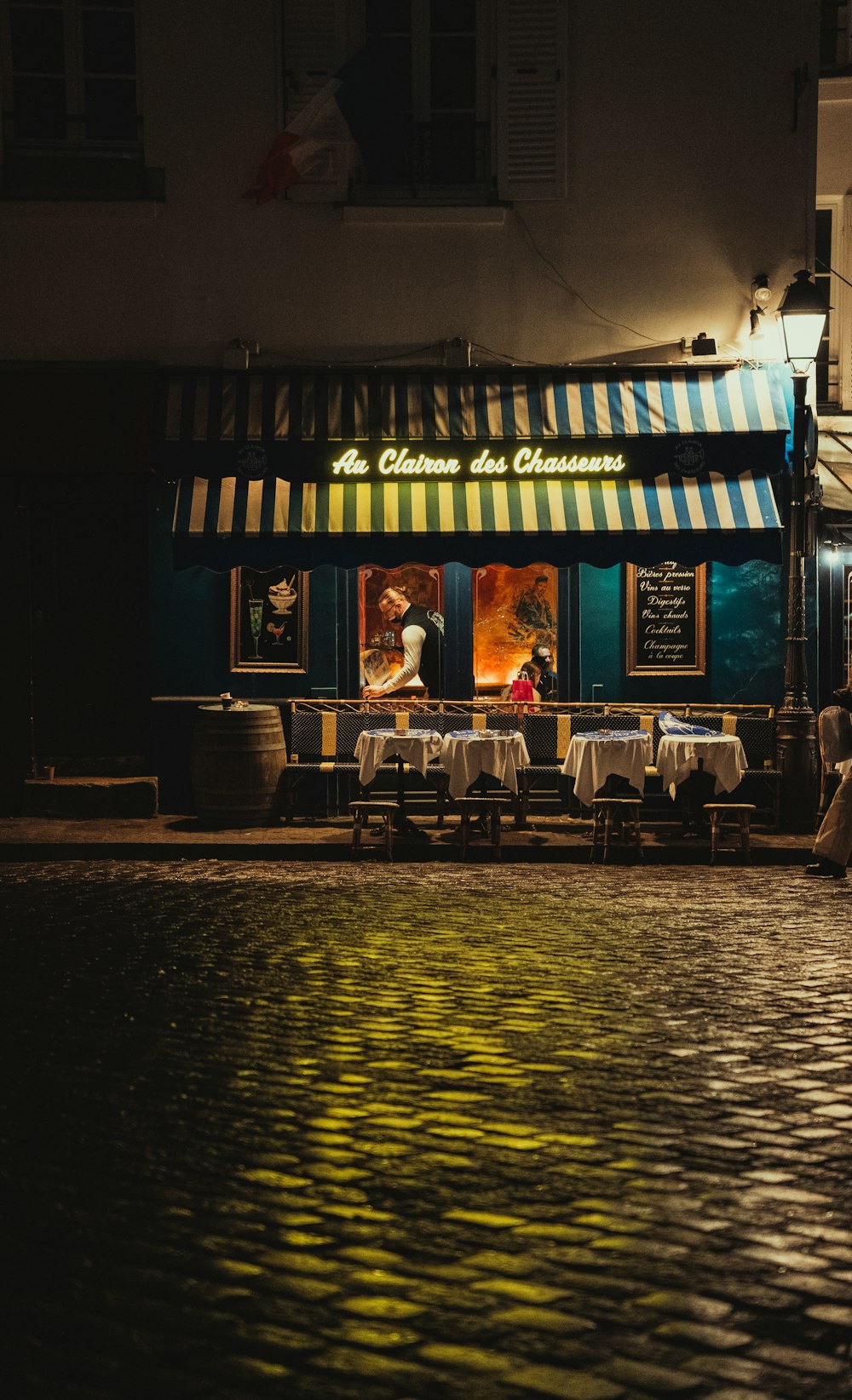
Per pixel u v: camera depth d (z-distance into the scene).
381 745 11.95
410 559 12.29
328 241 13.14
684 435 12.60
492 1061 6.39
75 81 13.08
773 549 12.29
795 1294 4.21
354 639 13.34
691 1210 4.81
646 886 10.48
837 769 10.97
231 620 13.15
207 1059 6.39
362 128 13.05
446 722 12.82
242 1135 5.48
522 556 12.30
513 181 13.12
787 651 12.60
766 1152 5.33
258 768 12.49
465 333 13.24
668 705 13.14
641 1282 4.27
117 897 9.93
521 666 13.45
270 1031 6.81
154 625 13.13
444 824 12.88
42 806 13.03
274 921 9.20
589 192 13.17
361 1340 3.92
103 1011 7.11
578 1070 6.27
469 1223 4.69
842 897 10.12
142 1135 5.47
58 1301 4.14
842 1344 3.92
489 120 13.21
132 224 13.09
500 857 11.61
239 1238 4.57
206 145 13.05
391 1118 5.67
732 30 13.08
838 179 14.34
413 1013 7.14
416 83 13.20
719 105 13.13
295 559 12.28
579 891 10.30
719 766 11.88
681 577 13.24
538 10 13.02
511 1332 3.97
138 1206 4.82
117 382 12.91
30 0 13.03
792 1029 6.89
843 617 13.66
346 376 13.08
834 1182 5.05
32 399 12.80
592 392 12.95
